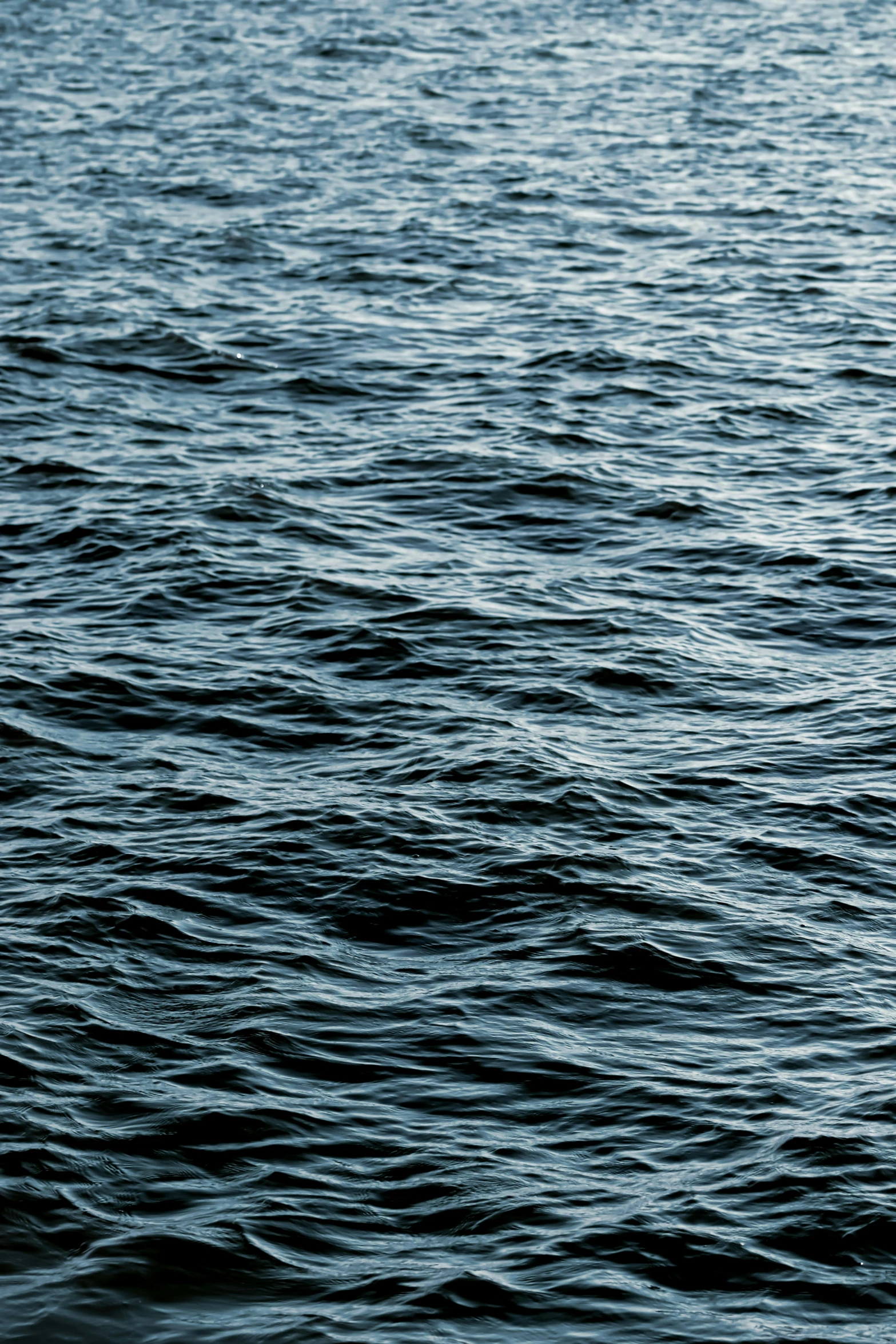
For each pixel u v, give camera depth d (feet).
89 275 155.12
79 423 123.65
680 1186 52.95
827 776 78.69
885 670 89.45
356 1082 58.23
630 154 196.24
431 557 103.45
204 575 99.86
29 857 71.87
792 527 106.93
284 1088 57.72
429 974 64.59
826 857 72.13
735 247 162.30
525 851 72.33
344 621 94.68
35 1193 52.19
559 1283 48.93
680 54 253.44
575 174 187.11
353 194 180.24
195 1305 48.08
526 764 79.10
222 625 94.79
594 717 84.69
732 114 214.90
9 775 78.64
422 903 68.85
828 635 93.81
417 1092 57.82
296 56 251.39
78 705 85.30
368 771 79.46
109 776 79.00
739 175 187.32
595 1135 55.62
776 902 69.05
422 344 139.23
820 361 134.82
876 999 62.90
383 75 238.48
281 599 97.40
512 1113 56.85
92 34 271.49
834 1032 60.95
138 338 139.33
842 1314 47.85
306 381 131.64
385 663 90.17
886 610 96.17
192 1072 58.34
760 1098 57.21
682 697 86.94
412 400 128.57
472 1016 61.87
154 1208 51.96
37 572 100.89
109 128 208.85
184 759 80.64
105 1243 50.24
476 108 218.59
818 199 177.99
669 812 75.72
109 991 62.90
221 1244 50.34
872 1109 56.24
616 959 65.16
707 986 63.67
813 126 209.56
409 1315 47.70
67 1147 54.29
